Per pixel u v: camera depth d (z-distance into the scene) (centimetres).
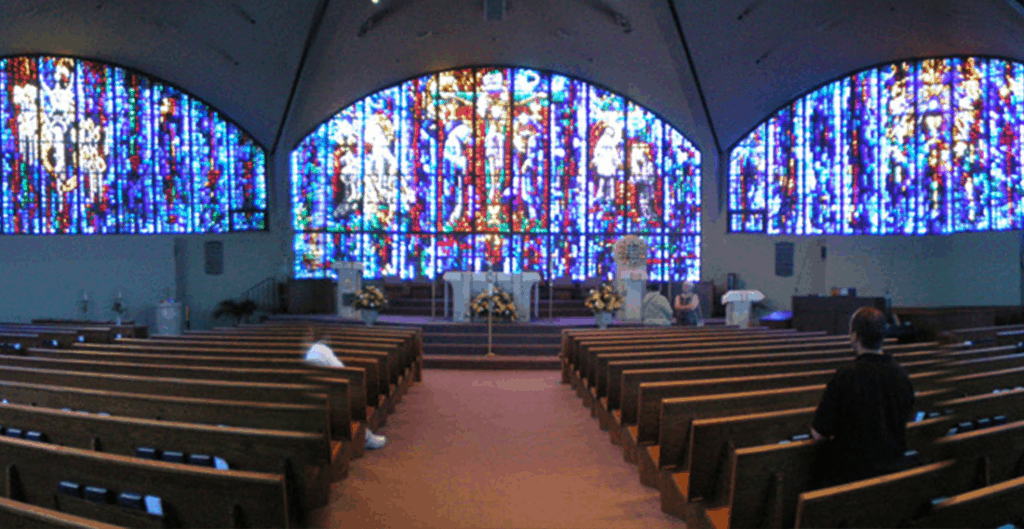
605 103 1750
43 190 1566
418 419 683
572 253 1745
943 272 1446
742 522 297
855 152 1574
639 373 510
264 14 1266
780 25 1312
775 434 358
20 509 217
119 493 280
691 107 1584
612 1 1305
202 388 449
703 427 338
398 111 1734
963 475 304
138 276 1616
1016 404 404
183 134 1656
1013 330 810
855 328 303
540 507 425
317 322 1432
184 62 1498
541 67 1731
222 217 1691
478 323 1298
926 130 1470
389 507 422
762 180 1692
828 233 1611
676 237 1745
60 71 1562
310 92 1549
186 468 265
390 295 1664
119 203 1616
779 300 1664
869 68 1543
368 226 1731
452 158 1742
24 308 1551
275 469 324
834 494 233
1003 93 1324
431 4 1378
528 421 674
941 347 678
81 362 548
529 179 1748
